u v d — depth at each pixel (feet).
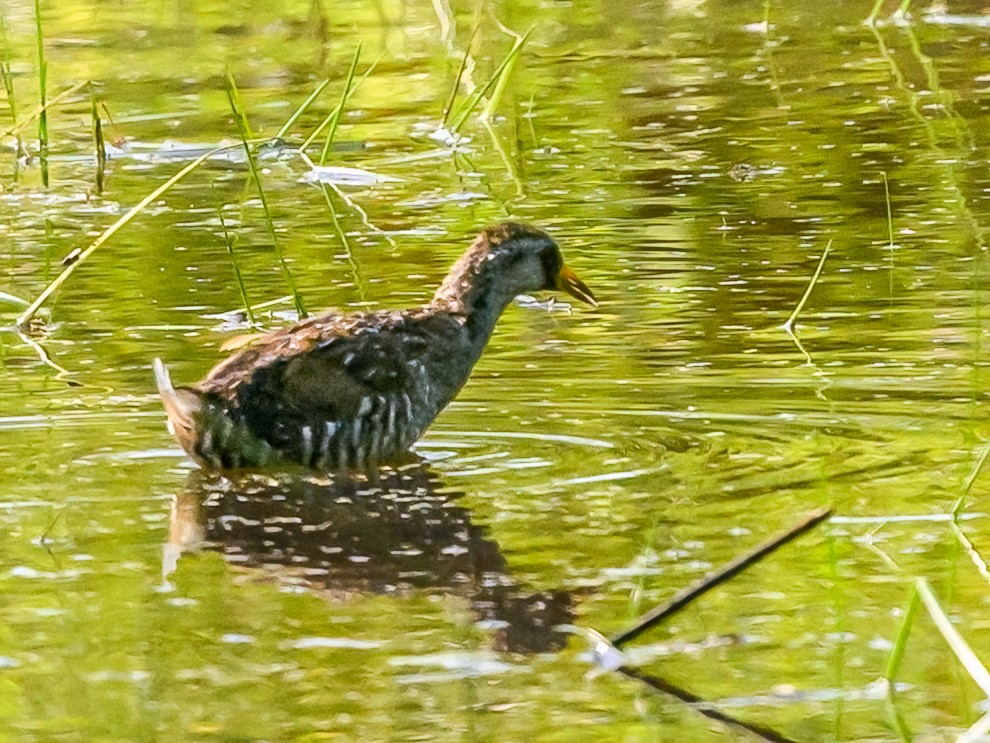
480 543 30.55
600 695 24.67
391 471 34.99
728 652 26.02
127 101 69.51
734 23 80.18
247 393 34.83
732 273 46.14
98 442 35.99
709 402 37.45
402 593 28.43
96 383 39.40
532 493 33.01
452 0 86.33
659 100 66.74
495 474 34.30
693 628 26.86
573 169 57.93
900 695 24.54
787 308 43.16
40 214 54.90
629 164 57.93
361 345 36.06
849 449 34.50
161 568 29.60
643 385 38.58
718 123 62.75
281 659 25.93
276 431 34.88
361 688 24.94
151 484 33.86
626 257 48.03
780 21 80.28
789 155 57.77
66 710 24.32
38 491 33.32
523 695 24.70
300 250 50.06
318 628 27.02
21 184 58.90
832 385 37.93
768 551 26.84
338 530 31.42
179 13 85.20
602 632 26.68
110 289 46.75
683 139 60.90
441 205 54.44
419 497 33.14
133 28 81.92
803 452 34.45
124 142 63.41
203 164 61.16
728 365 39.47
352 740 23.35
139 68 74.59
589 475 33.81
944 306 42.63
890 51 72.90
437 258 48.78
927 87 66.28
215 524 31.73
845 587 28.14
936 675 25.16
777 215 51.24
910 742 23.25
